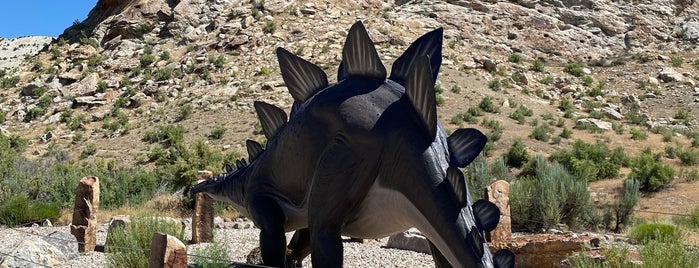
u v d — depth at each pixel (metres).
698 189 35.12
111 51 75.62
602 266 10.99
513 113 55.94
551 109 60.44
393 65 8.16
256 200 9.13
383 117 7.66
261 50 68.81
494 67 67.56
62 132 59.44
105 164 46.66
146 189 31.84
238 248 15.88
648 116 58.62
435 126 7.32
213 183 10.36
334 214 7.89
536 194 21.19
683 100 63.94
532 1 83.31
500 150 47.47
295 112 8.77
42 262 13.48
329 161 7.90
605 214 22.30
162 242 8.91
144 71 68.88
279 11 76.19
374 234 7.99
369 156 7.63
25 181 28.95
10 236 18.08
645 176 36.44
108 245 14.59
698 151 47.84
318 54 66.31
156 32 78.38
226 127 54.72
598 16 82.50
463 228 6.84
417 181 7.21
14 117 64.81
